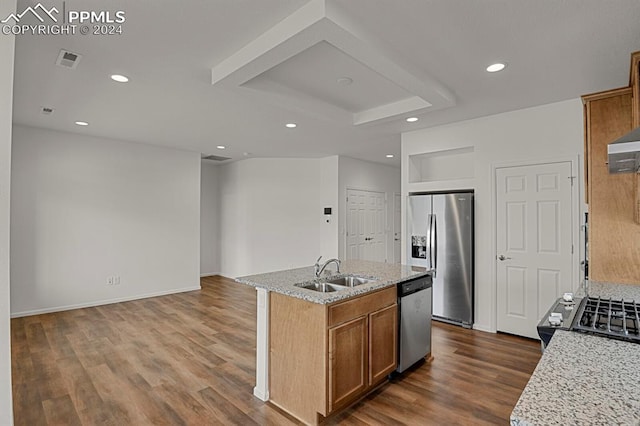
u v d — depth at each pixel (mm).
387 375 2736
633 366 1128
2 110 1596
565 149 3463
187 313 4719
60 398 2514
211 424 2223
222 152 6332
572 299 1969
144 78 2934
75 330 3982
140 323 4266
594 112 2617
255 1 1904
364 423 2221
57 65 2680
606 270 2570
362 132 4742
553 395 943
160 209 5793
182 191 6082
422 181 4918
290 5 1948
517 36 2254
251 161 7078
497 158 3906
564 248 3477
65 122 4297
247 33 2236
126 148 5414
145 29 2182
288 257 6941
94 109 3762
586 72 2795
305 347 2273
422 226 4461
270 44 2189
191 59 2596
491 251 3947
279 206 6984
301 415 2281
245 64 2406
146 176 5633
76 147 4922
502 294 3879
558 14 2004
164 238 5836
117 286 5301
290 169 6969
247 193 7129
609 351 1262
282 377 2424
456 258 4164
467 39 2293
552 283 3551
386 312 2693
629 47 2383
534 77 2896
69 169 4863
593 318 1653
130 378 2820
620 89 2479
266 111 3816
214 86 2889
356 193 6992
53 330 3977
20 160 4480
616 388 980
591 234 2625
